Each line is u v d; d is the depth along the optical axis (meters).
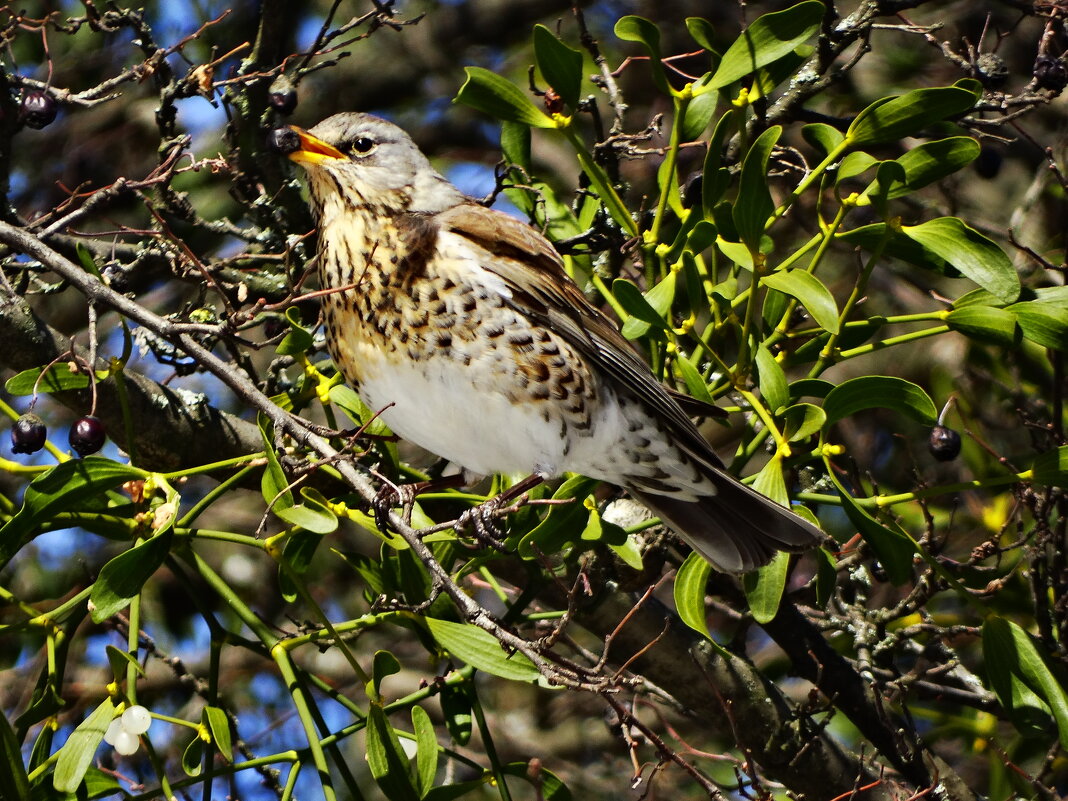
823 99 15.21
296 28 16.80
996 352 13.02
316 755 7.99
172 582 14.33
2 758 7.59
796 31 9.55
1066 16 11.01
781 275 8.84
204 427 10.02
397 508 9.06
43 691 8.44
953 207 12.80
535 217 10.88
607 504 10.48
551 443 9.45
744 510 9.36
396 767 8.11
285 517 8.00
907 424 14.57
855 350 9.32
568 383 9.41
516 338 9.30
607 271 10.82
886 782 9.93
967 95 9.17
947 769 10.94
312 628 8.91
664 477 9.69
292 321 8.51
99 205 8.91
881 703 10.21
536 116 9.91
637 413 9.62
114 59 15.78
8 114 9.81
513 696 14.98
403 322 9.29
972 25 16.19
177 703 13.94
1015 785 11.18
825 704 10.70
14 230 7.72
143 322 7.72
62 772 7.69
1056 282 13.17
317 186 9.74
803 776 10.66
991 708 10.93
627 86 17.11
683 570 9.31
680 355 9.31
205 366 7.81
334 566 14.79
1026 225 14.04
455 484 9.54
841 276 15.64
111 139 16.03
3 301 9.35
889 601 13.74
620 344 9.59
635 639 10.60
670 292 9.36
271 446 8.12
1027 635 9.05
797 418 8.88
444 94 17.81
